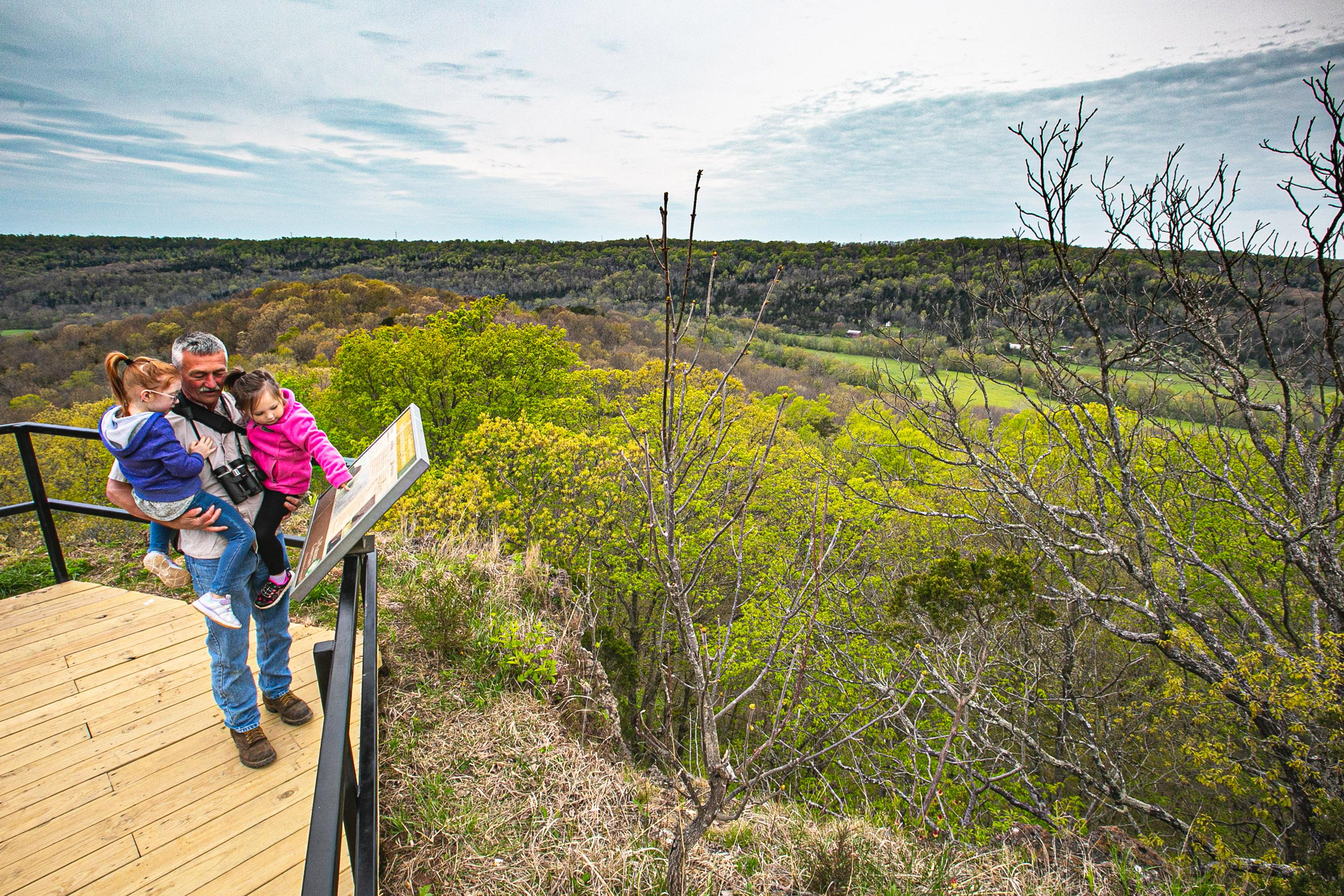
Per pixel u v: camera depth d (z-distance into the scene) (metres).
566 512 16.66
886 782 7.50
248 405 2.59
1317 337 7.52
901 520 14.48
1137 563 11.41
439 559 6.29
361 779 1.96
